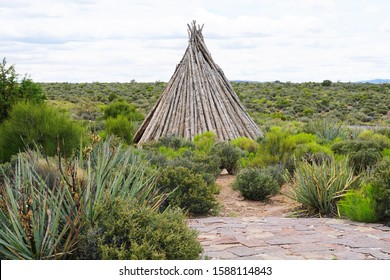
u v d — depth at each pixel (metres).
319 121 22.28
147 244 4.69
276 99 65.75
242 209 9.88
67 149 11.63
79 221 5.16
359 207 8.26
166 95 21.25
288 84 89.62
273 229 7.64
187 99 20.53
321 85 85.62
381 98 64.25
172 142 17.08
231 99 21.17
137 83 89.00
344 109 54.84
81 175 6.22
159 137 18.78
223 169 14.23
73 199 5.41
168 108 20.41
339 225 7.96
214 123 19.95
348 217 8.60
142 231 4.92
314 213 9.30
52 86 79.19
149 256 4.66
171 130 19.64
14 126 11.86
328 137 20.30
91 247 4.86
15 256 4.82
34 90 15.44
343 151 14.19
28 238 4.85
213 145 15.77
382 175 8.51
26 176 5.88
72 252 4.95
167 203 9.09
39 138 11.78
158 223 5.10
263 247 6.50
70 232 4.83
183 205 9.14
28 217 4.90
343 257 5.98
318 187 9.23
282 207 10.05
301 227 7.79
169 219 5.43
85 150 7.39
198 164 11.42
